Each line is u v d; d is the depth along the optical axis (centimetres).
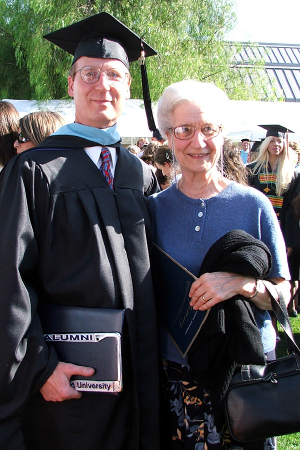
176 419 159
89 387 133
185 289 152
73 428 140
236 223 155
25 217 135
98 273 139
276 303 144
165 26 1066
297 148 552
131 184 164
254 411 139
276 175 423
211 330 139
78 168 150
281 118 936
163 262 160
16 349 127
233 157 233
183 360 156
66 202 143
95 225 143
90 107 157
